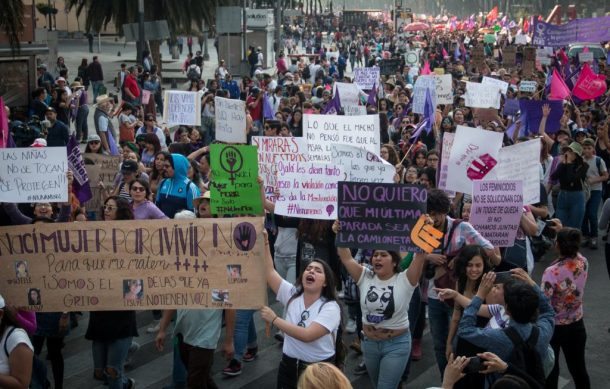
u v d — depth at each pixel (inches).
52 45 1191.6
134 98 973.2
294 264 350.6
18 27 832.3
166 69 1768.0
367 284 257.0
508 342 213.9
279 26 1952.5
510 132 574.6
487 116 661.3
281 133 522.9
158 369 331.3
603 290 439.5
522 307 212.4
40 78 994.7
